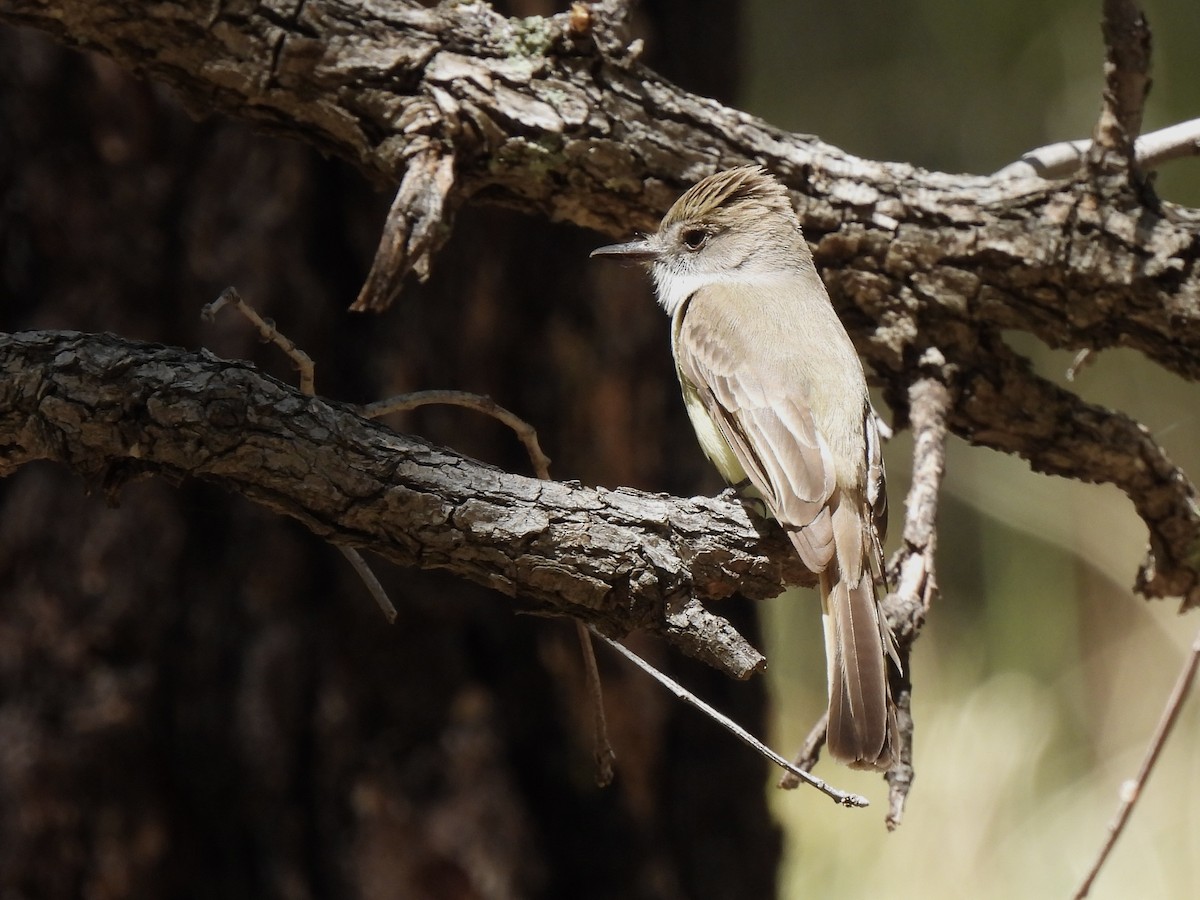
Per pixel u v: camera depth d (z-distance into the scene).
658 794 10.93
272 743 10.16
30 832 9.91
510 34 8.71
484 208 10.60
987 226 9.23
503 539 7.07
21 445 7.00
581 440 10.91
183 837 10.22
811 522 8.03
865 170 9.38
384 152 8.60
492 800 10.39
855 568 7.97
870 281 9.38
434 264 10.53
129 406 6.87
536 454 7.49
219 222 10.33
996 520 14.76
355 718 10.25
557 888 10.73
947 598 14.90
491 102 8.58
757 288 9.38
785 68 19.66
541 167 8.81
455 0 8.74
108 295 10.23
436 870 10.28
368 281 8.34
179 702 10.17
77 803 10.00
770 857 11.42
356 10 8.46
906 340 9.37
